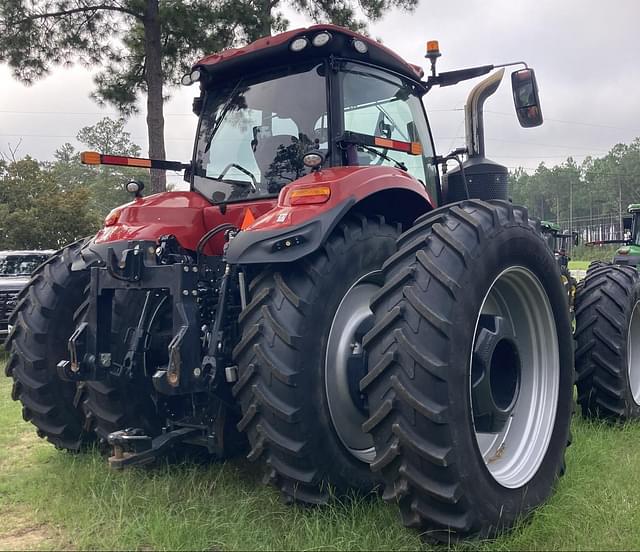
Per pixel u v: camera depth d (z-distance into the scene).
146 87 13.35
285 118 3.45
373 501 2.80
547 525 2.53
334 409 2.75
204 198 3.72
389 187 2.90
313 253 2.75
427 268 2.45
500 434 2.99
